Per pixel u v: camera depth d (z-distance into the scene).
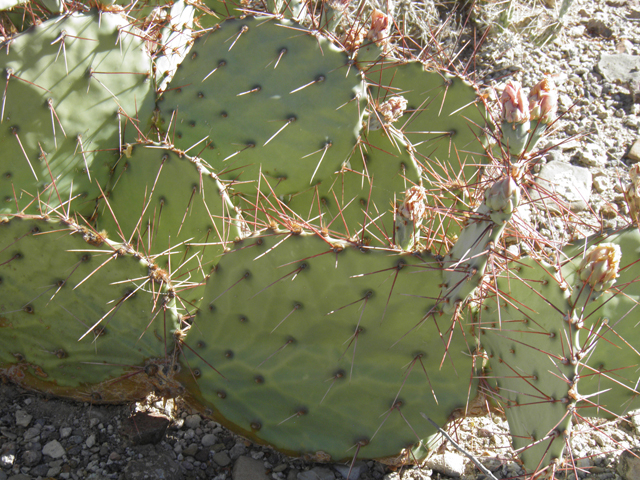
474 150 0.78
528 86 1.10
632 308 0.60
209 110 0.69
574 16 1.28
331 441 0.62
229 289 0.60
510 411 0.59
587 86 1.11
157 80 0.71
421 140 0.80
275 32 0.67
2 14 0.70
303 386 0.61
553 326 0.54
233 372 0.62
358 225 0.74
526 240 0.62
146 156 0.65
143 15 0.77
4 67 0.61
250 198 0.72
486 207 0.52
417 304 0.57
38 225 0.58
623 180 0.96
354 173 0.73
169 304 0.60
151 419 0.64
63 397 0.65
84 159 0.66
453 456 0.65
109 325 0.61
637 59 1.15
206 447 0.65
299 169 0.70
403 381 0.60
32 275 0.60
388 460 0.63
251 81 0.68
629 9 1.31
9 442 0.62
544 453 0.54
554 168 0.94
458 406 0.61
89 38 0.63
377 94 0.76
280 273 0.58
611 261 0.52
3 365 0.64
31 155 0.64
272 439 0.62
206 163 0.66
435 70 0.77
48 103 0.63
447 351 0.58
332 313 0.59
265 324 0.60
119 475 0.61
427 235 0.66
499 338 0.59
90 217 0.70
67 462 0.62
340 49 0.67
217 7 0.89
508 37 1.14
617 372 0.61
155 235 0.68
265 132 0.68
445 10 1.17
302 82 0.67
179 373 0.62
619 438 0.69
